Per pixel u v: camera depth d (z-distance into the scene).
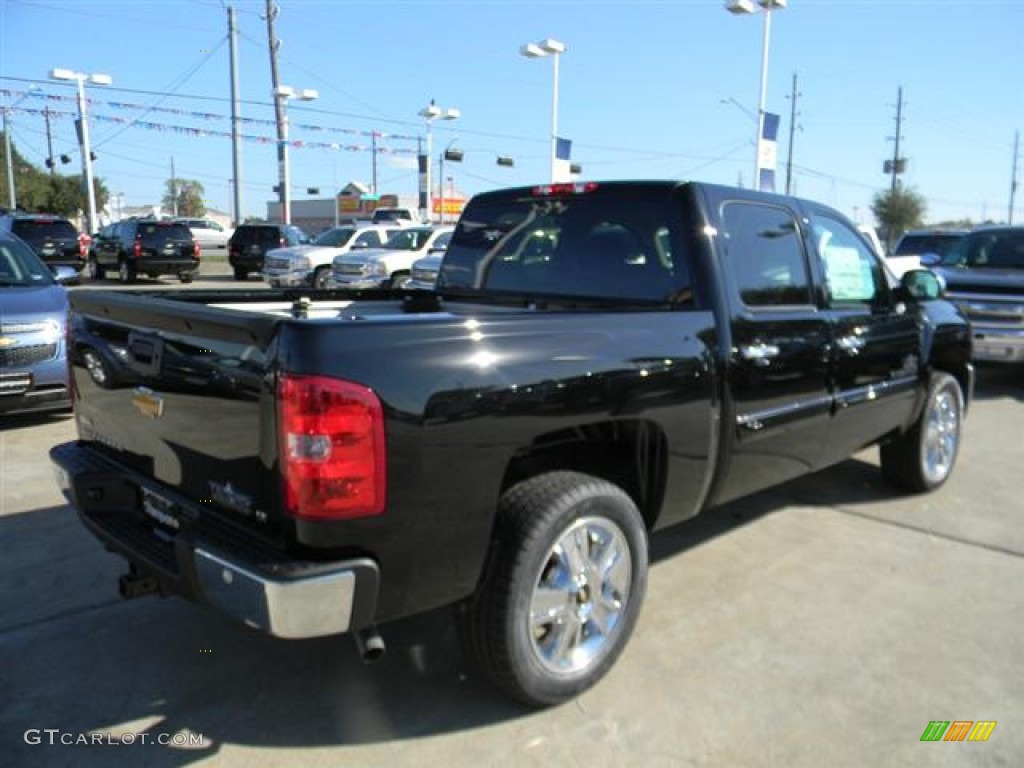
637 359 3.20
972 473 6.41
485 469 2.76
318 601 2.47
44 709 3.12
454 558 2.77
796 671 3.46
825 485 6.03
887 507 5.55
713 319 3.59
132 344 3.19
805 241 4.30
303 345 2.44
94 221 31.98
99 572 4.30
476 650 2.98
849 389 4.57
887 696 3.29
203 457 2.88
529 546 2.88
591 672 3.21
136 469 3.33
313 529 2.48
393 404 2.53
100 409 3.51
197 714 3.11
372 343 2.53
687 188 3.75
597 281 4.01
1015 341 9.62
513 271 4.42
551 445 3.24
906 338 5.11
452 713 3.13
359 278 18.20
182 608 3.94
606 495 3.12
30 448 6.60
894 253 17.77
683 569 4.48
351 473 2.47
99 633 3.69
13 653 3.51
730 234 3.82
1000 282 9.79
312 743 2.94
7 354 6.72
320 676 3.38
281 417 2.47
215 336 2.74
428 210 36.66
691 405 3.44
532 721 3.08
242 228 26.62
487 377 2.74
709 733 3.03
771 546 4.84
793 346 4.03
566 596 3.09
